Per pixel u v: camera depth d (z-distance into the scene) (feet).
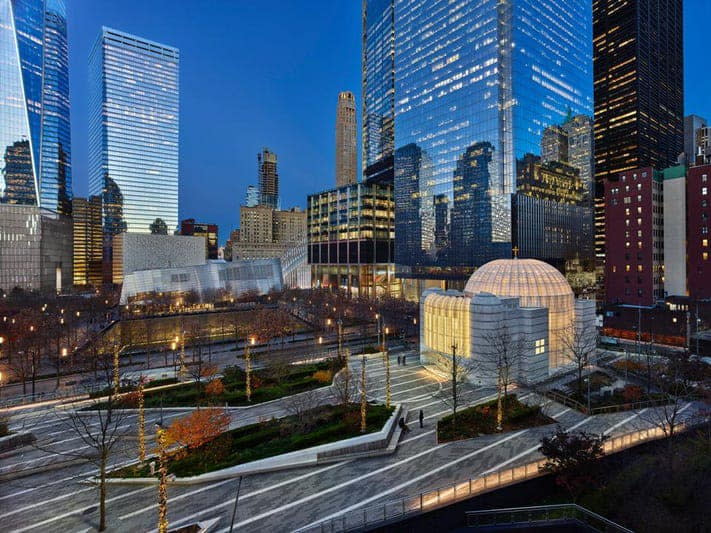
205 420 108.17
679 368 157.99
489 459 105.19
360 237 600.39
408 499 86.84
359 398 151.43
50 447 117.60
